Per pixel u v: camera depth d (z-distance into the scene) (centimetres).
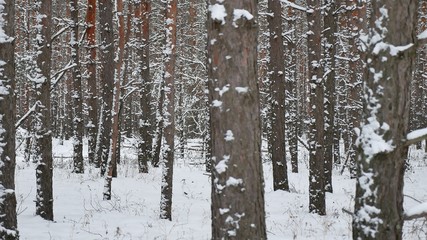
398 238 420
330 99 1478
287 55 2330
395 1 419
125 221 964
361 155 434
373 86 429
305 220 1034
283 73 1439
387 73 420
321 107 1123
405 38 419
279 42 1434
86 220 950
